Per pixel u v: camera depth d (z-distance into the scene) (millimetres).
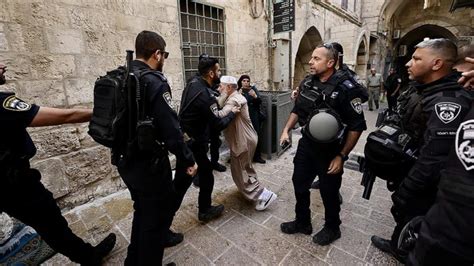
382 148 1513
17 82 2178
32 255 1753
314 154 1843
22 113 1168
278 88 5633
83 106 2619
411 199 1331
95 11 2602
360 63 10195
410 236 1070
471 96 1095
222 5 4125
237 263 1814
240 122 2254
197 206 2578
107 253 1903
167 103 1345
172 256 1891
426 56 1284
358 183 3018
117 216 2449
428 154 1178
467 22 11102
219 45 4223
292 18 4805
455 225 778
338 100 1648
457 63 1283
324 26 7367
